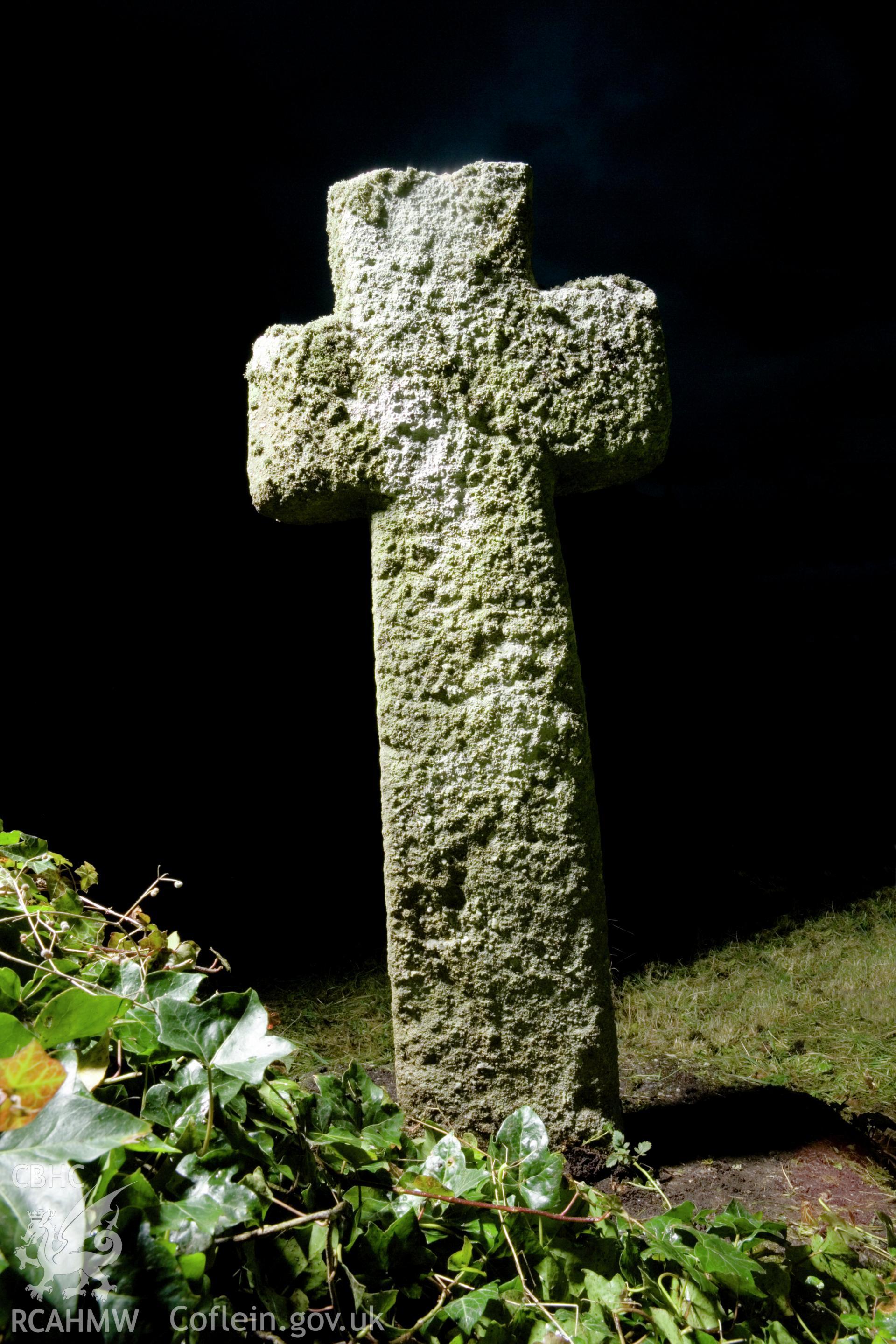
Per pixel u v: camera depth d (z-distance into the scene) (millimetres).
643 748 5910
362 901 4172
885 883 4504
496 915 1980
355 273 2021
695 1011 3096
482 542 2000
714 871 4598
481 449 2010
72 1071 947
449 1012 1999
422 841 1999
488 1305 1182
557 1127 1974
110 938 1624
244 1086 1252
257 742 5277
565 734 1994
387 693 2029
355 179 2041
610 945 3760
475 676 1993
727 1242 1401
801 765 6113
